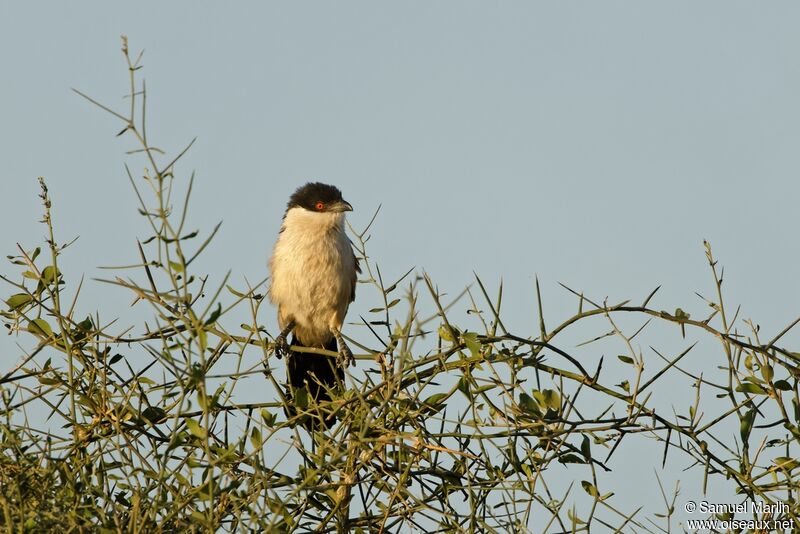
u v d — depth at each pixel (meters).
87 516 7.32
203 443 7.51
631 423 8.20
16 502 7.18
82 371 8.69
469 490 7.61
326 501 8.48
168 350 7.18
